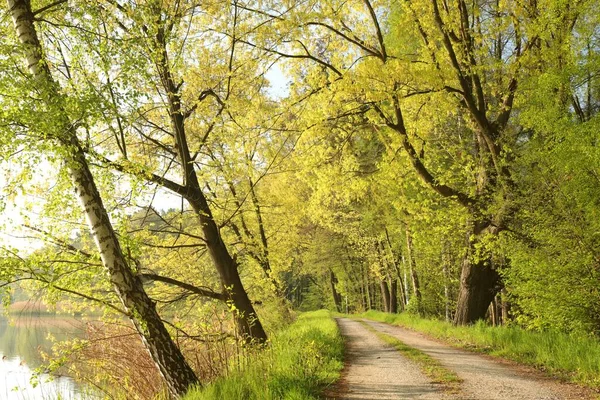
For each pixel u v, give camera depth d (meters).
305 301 61.06
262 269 17.83
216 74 11.61
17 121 5.82
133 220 9.27
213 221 11.91
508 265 13.07
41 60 6.44
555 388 7.07
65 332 9.26
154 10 7.96
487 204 12.60
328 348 10.84
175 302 11.94
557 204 9.59
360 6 13.28
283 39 12.37
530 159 10.13
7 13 6.79
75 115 6.23
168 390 7.62
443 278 23.22
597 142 8.80
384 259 29.62
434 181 13.73
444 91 12.23
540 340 10.20
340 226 28.88
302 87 13.66
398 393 6.96
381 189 16.67
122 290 7.17
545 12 10.70
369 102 12.60
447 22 11.67
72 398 8.77
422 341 14.35
